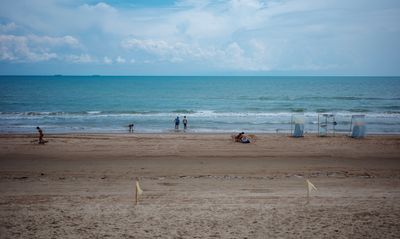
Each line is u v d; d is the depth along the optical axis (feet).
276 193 40.70
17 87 383.24
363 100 222.89
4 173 53.57
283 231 27.73
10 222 29.73
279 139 85.10
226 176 51.85
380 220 30.12
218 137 87.97
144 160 62.95
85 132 102.94
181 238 26.43
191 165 59.31
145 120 133.49
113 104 208.23
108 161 62.08
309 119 133.18
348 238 26.48
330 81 610.24
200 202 36.24
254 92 314.76
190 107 190.39
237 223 29.43
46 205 35.01
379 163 61.31
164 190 42.63
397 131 106.52
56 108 184.34
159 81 622.95
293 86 425.69
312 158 64.95
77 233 27.32
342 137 88.84
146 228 28.32
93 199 37.78
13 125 119.03
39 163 60.39
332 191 41.65
